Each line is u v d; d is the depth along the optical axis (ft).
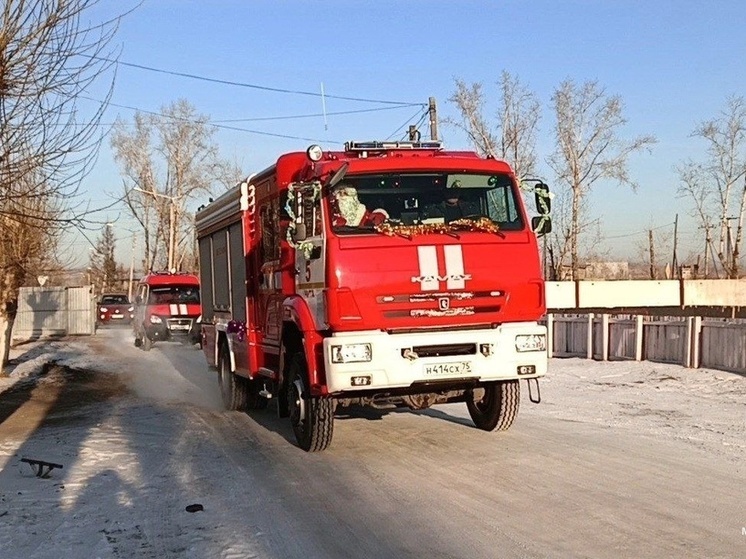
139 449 33.86
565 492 24.07
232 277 43.21
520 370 29.37
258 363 39.01
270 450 32.65
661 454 29.04
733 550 18.72
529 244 29.96
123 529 22.21
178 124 187.42
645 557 18.38
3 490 26.81
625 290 97.35
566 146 140.36
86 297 127.65
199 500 25.14
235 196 41.91
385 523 21.84
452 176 30.32
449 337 28.66
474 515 22.11
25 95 27.35
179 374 67.92
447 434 34.04
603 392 46.42
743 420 35.91
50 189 29.48
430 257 28.55
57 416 45.68
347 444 32.78
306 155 34.04
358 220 28.94
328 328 28.53
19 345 104.53
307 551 19.81
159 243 195.00
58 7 27.76
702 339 51.80
